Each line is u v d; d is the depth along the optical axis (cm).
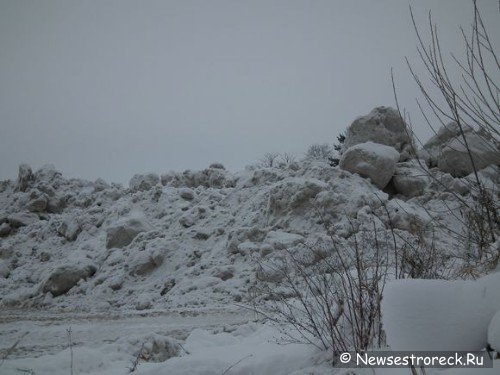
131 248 1694
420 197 1432
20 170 2934
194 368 511
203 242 1617
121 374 549
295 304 668
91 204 2512
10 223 2475
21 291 1627
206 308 1158
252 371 491
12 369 565
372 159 1557
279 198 1505
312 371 448
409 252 562
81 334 971
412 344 355
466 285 369
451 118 440
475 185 540
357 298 486
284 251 1212
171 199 2047
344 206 1383
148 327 995
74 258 1775
